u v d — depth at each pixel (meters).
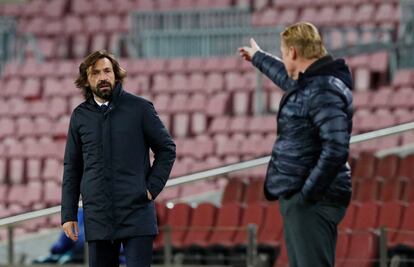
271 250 36.31
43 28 67.06
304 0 64.56
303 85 19.61
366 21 62.84
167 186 31.23
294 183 19.66
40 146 55.81
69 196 21.42
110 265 21.47
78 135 21.34
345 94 19.48
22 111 60.06
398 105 54.03
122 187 21.02
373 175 41.19
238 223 37.78
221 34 60.94
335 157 19.20
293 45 19.80
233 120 55.44
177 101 57.56
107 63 21.22
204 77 59.28
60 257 37.12
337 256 33.34
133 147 21.17
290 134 19.72
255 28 60.31
